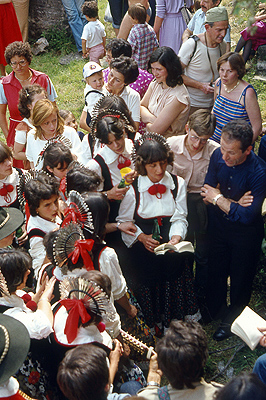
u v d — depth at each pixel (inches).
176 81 165.9
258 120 169.0
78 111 285.4
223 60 164.6
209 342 152.6
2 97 208.1
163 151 126.1
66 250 108.5
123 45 190.1
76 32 336.5
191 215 155.6
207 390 86.7
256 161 131.2
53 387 107.3
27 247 157.8
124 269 145.7
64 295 101.0
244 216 132.1
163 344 87.6
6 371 85.7
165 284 142.6
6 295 105.7
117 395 98.4
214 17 183.6
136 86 194.1
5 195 156.5
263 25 247.9
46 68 333.7
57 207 130.6
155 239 136.2
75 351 85.3
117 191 134.9
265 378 107.3
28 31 362.0
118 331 115.0
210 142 149.6
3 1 293.0
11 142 215.0
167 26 251.6
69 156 139.9
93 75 187.8
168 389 88.5
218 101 174.2
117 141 136.4
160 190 134.3
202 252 160.9
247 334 112.0
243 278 144.9
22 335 92.0
